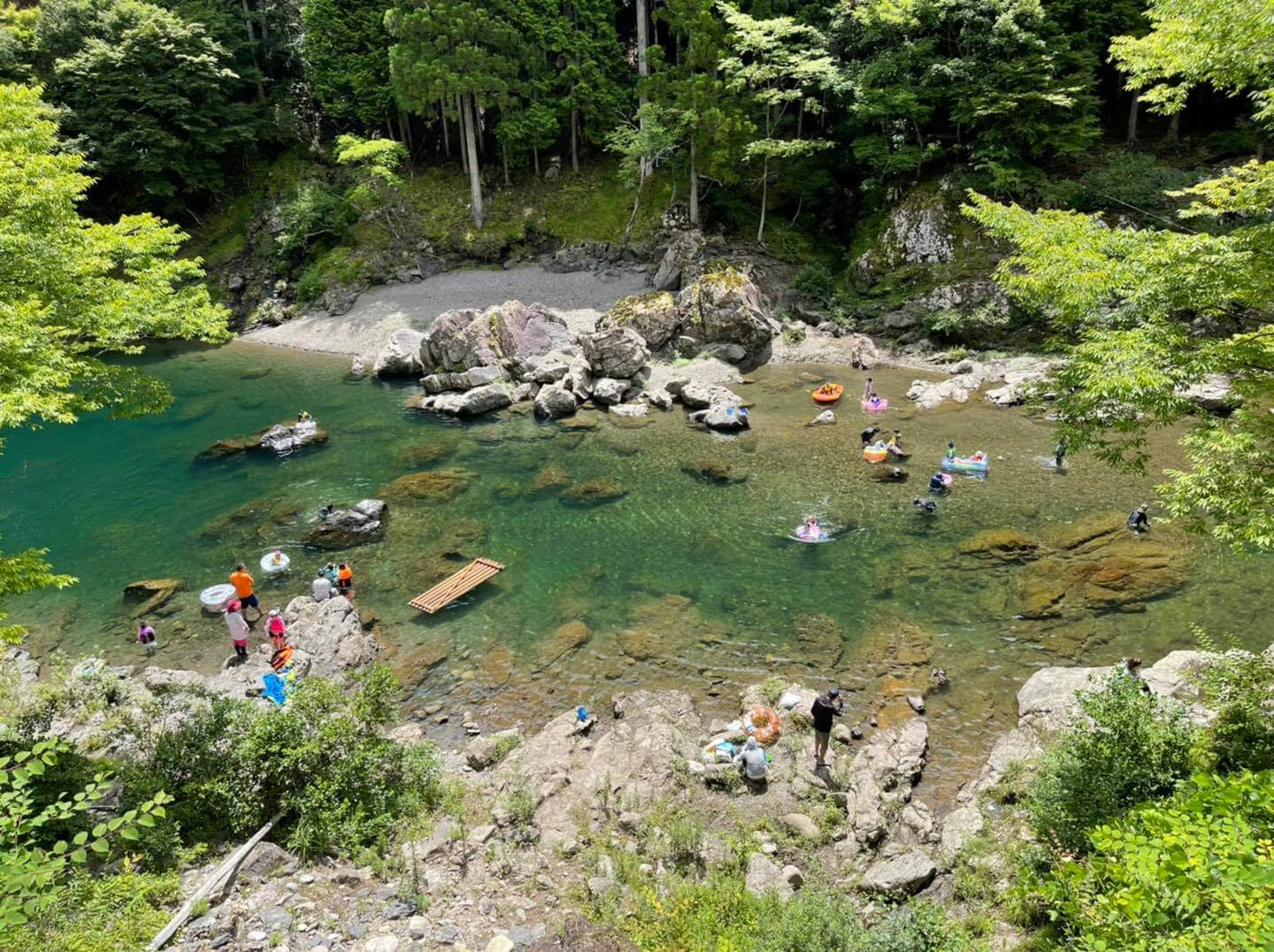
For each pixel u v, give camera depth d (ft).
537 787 47.32
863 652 62.90
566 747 51.93
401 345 146.20
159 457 109.60
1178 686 51.42
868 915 36.88
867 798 45.78
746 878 39.04
